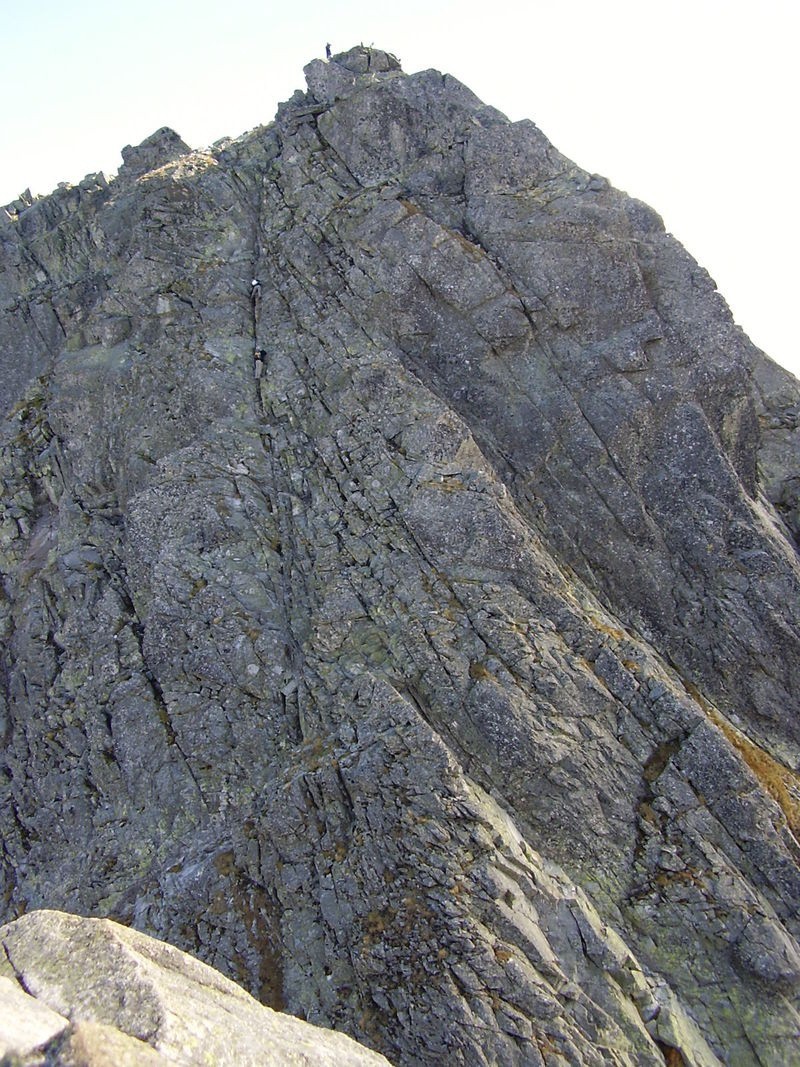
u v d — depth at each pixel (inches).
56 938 349.1
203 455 973.2
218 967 719.7
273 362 1022.4
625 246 963.3
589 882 732.0
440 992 640.4
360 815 724.7
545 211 992.2
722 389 946.1
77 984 321.4
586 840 746.8
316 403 975.0
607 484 932.0
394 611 834.2
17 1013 292.4
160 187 1135.6
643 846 745.0
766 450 1000.2
